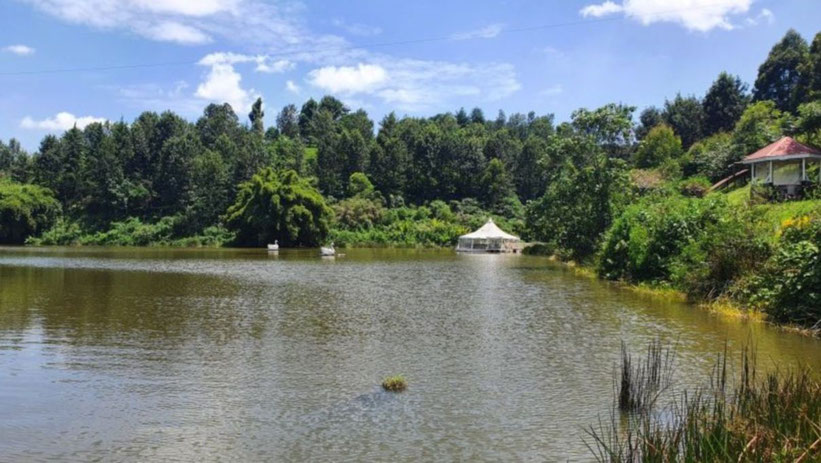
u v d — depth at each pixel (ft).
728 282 69.10
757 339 49.39
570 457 25.66
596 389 35.76
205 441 27.25
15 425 29.22
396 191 356.38
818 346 46.29
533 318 62.34
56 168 336.49
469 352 45.98
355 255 203.51
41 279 100.73
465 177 364.58
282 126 540.52
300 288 91.04
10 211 282.97
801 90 215.51
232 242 270.46
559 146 141.49
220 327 56.13
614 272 104.88
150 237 284.82
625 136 139.33
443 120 501.97
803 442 20.88
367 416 30.83
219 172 304.30
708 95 297.94
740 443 20.56
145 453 25.82
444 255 206.49
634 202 135.13
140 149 334.03
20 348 46.21
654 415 30.60
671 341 49.32
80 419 30.12
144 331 53.67
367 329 55.83
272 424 29.53
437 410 31.83
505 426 29.40
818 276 52.49
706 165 198.08
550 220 172.55
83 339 49.83
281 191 262.26
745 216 78.18
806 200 99.14
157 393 34.65
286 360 42.96
